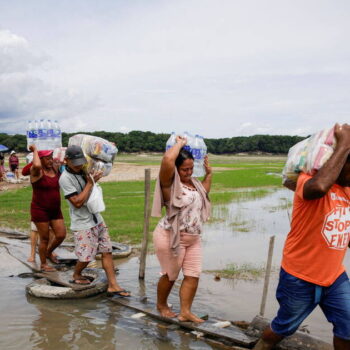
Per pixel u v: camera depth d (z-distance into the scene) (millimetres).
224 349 4594
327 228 3494
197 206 5039
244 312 5691
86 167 6105
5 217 13273
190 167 5012
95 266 7781
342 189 3562
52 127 7051
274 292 6480
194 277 5156
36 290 6117
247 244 9773
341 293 3596
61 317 5434
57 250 8570
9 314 5512
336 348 3695
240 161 88812
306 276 3621
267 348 4070
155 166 49562
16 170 27109
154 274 7391
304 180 3484
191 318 5172
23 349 4551
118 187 23250
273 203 17516
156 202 4945
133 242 9789
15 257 8016
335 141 3473
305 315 3805
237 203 17453
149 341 4773
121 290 6203
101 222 6332
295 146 3861
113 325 5199
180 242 5027
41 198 6914
